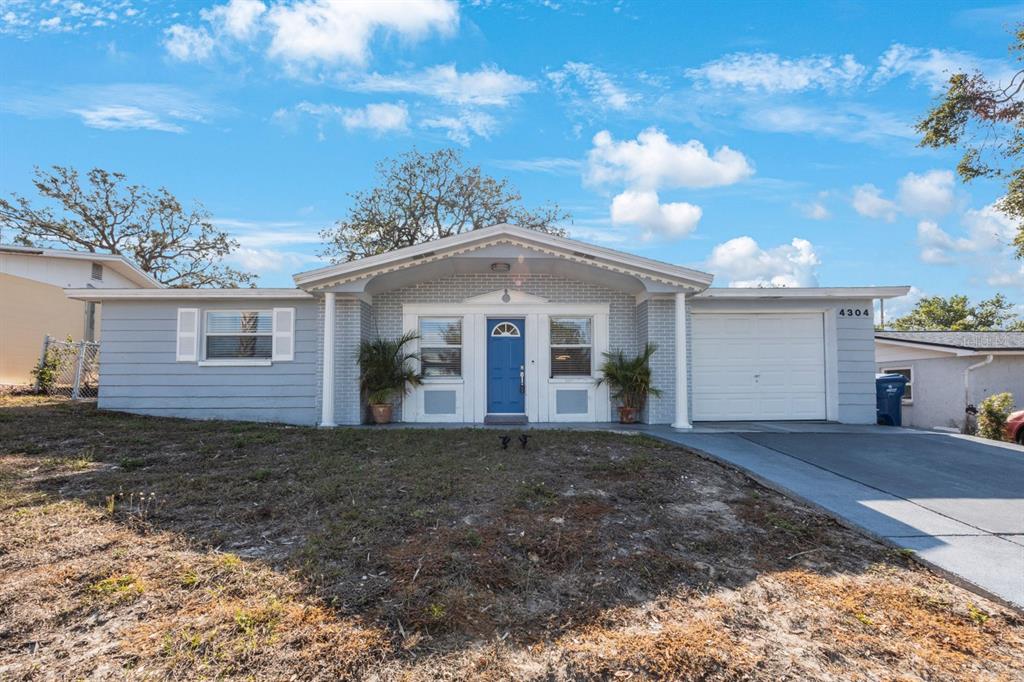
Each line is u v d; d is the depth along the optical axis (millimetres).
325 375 10750
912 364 16906
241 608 3475
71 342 14977
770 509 5488
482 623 3447
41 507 5184
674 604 3707
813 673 2998
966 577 3988
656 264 10516
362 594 3682
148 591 3670
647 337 11508
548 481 6211
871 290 11750
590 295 12062
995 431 12938
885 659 3133
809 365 12250
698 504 5598
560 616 3549
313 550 4297
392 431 9914
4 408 11242
